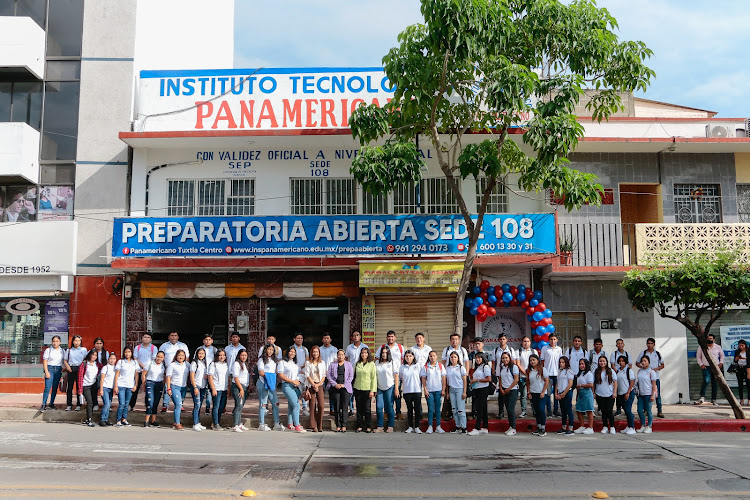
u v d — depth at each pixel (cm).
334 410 1348
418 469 912
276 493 773
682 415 1460
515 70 1266
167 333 1886
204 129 1800
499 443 1148
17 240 1736
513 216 1708
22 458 956
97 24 1869
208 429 1313
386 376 1303
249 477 851
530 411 1508
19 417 1423
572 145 1312
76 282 1769
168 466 912
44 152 1833
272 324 1862
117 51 1859
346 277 1770
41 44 1838
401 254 1700
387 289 1725
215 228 1706
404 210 1803
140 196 1802
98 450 1027
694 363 1766
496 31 1271
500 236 1702
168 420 1376
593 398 1288
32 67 1797
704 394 1697
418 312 1766
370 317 1753
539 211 1798
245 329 1784
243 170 1816
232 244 1703
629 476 877
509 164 1527
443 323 1762
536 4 1332
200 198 1816
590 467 934
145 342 1424
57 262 1731
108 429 1281
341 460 971
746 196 1855
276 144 1794
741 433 1294
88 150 1823
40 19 1872
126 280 1758
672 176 1838
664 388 1738
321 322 1864
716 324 1784
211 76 1819
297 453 1026
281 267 1714
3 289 1745
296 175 1812
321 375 1305
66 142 1836
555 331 1767
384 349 1327
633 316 1767
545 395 1276
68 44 1867
